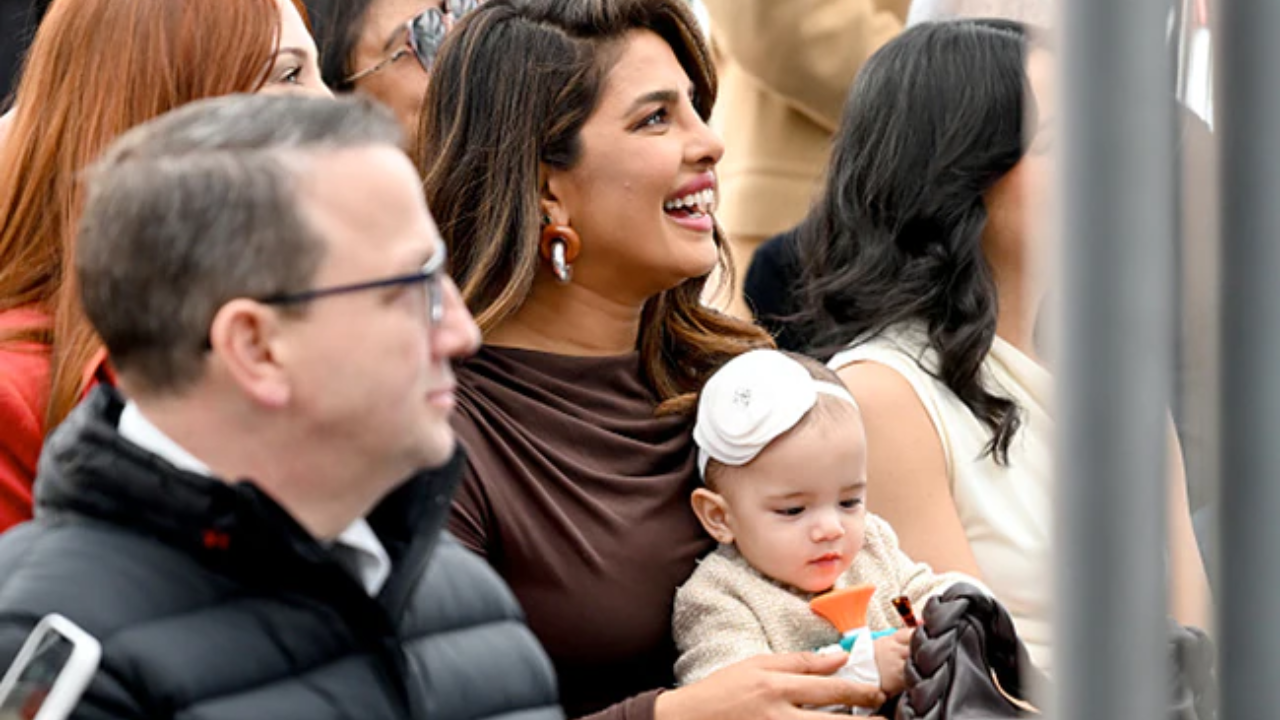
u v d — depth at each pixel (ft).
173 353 21.04
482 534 33.19
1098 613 12.31
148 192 20.95
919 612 36.29
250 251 20.77
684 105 36.06
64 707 19.63
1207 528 13.20
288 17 33.96
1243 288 12.45
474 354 34.91
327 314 21.06
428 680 23.16
